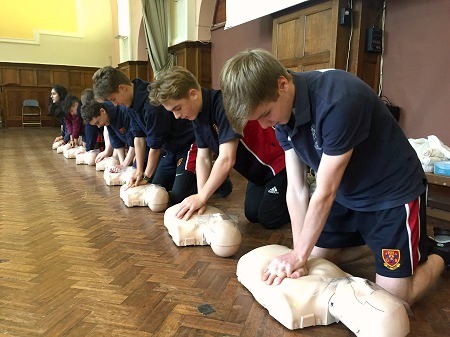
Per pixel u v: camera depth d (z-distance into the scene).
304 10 3.39
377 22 2.98
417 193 1.14
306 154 1.15
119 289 1.33
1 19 9.56
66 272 1.46
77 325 1.11
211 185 1.76
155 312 1.18
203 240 1.73
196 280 1.40
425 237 1.21
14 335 1.06
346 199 1.25
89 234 1.89
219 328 1.11
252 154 1.96
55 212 2.29
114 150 3.76
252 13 3.78
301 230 1.26
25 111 10.12
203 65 5.70
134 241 1.80
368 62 3.03
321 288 1.13
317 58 3.29
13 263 1.54
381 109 1.08
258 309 1.21
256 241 1.83
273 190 1.96
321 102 0.99
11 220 2.12
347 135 0.97
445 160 2.31
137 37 8.08
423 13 2.69
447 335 1.09
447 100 2.59
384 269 1.18
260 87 0.90
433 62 2.65
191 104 1.69
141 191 2.44
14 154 5.00
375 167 1.12
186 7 5.61
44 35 10.02
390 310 0.96
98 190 2.89
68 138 5.33
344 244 1.44
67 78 10.45
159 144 2.43
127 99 2.32
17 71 9.88
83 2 10.27
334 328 1.12
